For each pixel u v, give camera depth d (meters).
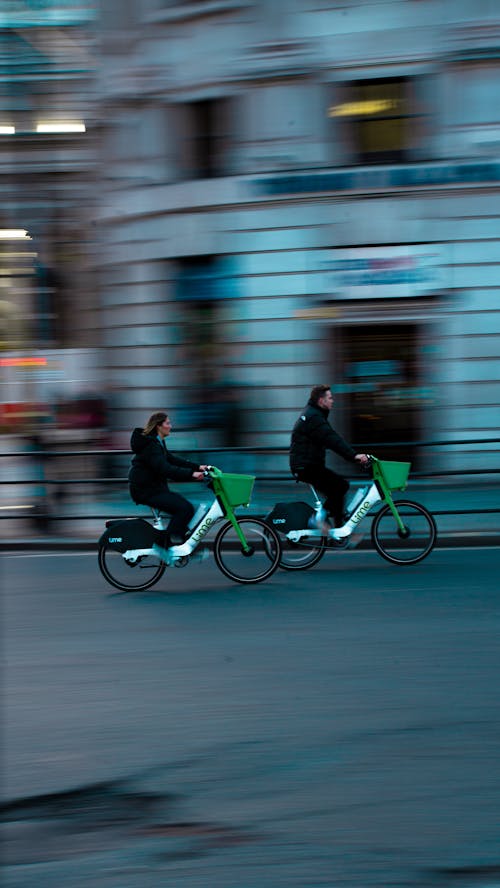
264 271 14.58
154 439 8.27
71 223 21.12
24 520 10.65
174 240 15.09
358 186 14.02
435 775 4.14
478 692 5.19
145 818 3.84
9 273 21.19
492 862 3.43
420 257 14.01
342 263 14.20
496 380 14.18
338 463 11.27
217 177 14.76
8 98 20.77
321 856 3.50
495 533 9.84
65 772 4.29
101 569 8.18
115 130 15.73
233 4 14.12
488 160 13.76
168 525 8.19
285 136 14.26
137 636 6.59
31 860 3.52
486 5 13.42
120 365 16.17
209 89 14.58
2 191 21.11
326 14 13.87
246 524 8.39
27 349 20.88
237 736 4.65
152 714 4.99
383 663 5.76
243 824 3.76
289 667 5.74
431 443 10.54
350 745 4.50
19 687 5.50
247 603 7.52
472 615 6.87
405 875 3.35
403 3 13.63
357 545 9.48
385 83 13.95
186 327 15.32
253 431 14.59
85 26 20.08
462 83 13.70
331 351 14.51
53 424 15.70
